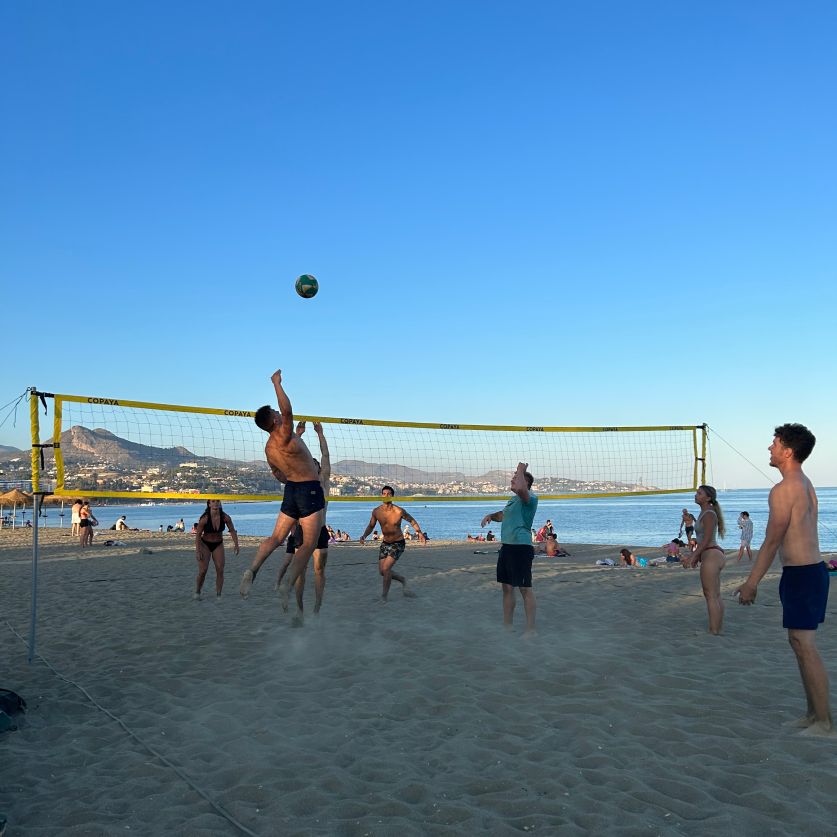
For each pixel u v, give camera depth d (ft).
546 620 20.13
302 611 19.62
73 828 7.61
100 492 18.29
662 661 14.70
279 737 10.55
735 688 12.57
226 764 9.54
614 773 8.89
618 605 22.88
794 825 7.37
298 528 19.47
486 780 8.77
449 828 7.47
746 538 41.22
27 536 70.90
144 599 26.03
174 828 7.63
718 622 17.46
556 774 8.91
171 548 54.13
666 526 141.90
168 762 9.63
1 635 19.16
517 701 12.07
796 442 10.41
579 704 11.71
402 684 13.32
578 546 55.21
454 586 29.14
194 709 12.16
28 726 11.30
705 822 7.48
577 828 7.39
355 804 8.11
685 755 9.52
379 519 25.25
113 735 10.83
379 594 26.86
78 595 27.66
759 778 8.63
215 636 18.31
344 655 15.89
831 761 9.07
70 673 14.84
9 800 8.45
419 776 9.01
